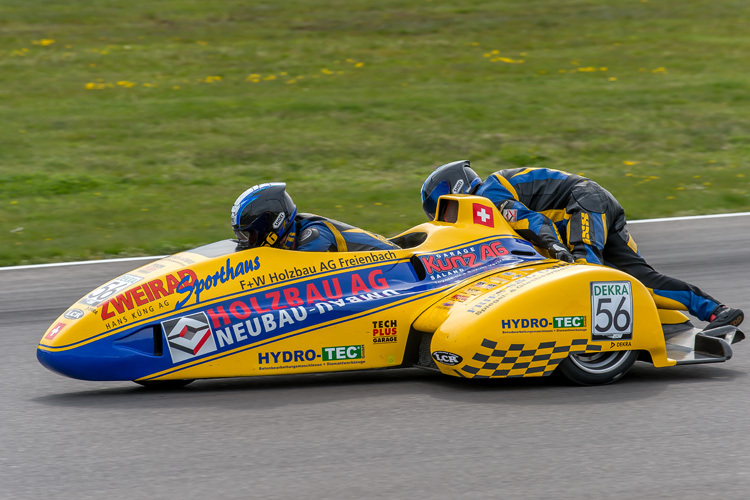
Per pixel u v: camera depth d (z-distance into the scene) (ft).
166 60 261.44
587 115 209.97
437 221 71.41
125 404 60.08
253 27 306.96
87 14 320.91
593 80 244.42
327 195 149.18
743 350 73.77
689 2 352.49
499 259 68.44
